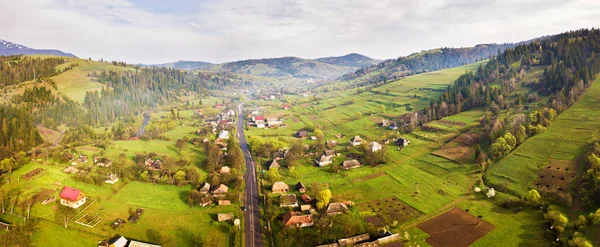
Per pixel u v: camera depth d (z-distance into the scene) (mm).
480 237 103688
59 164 162500
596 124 167125
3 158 159500
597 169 121438
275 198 138125
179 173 152500
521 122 181875
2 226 104062
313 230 112562
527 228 106125
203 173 164500
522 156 152625
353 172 165750
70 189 123375
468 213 118688
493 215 116125
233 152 181750
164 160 172500
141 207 127125
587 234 95312
